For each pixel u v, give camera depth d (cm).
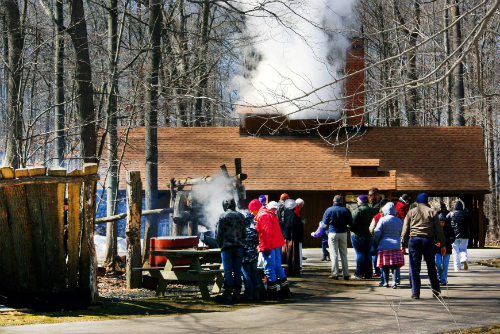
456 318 878
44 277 963
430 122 3912
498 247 2866
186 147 3020
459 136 3069
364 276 1406
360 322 847
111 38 1916
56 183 958
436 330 792
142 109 1653
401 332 778
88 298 985
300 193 2855
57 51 1692
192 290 1213
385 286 1252
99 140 2434
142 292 1153
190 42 1916
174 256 1098
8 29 1590
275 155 2984
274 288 1120
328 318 880
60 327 784
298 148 3008
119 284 1264
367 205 1411
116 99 1831
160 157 2956
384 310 951
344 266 1382
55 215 961
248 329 790
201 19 3031
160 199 2866
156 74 1617
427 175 2880
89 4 2119
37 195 948
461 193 2828
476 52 659
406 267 1659
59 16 1827
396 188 2777
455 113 3025
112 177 1878
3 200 928
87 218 960
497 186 3903
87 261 998
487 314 911
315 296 1132
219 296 1072
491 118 2959
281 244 1121
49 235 959
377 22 2367
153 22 1606
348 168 2772
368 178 2683
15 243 937
